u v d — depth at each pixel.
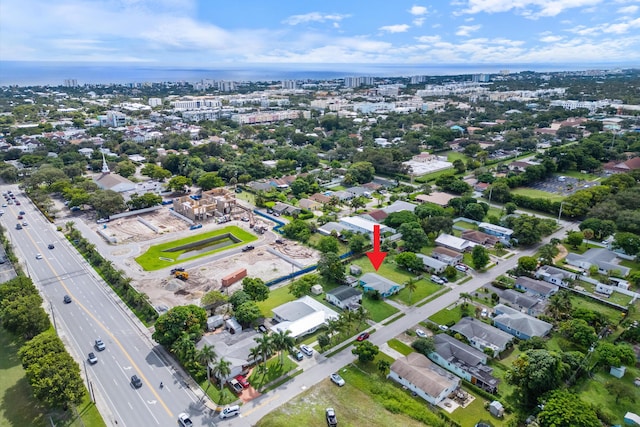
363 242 186.25
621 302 147.62
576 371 108.94
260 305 145.25
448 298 150.12
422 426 94.81
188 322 122.25
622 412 99.56
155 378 110.56
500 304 144.00
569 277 159.38
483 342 122.06
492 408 98.75
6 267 172.88
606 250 181.25
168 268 174.25
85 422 95.88
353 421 96.12
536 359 102.75
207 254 188.12
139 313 140.12
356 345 124.44
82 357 118.38
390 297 150.62
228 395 103.94
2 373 112.06
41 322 122.81
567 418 88.00
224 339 121.62
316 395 104.38
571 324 124.81
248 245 195.12
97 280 162.88
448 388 103.50
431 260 173.88
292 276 165.88
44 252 187.88
